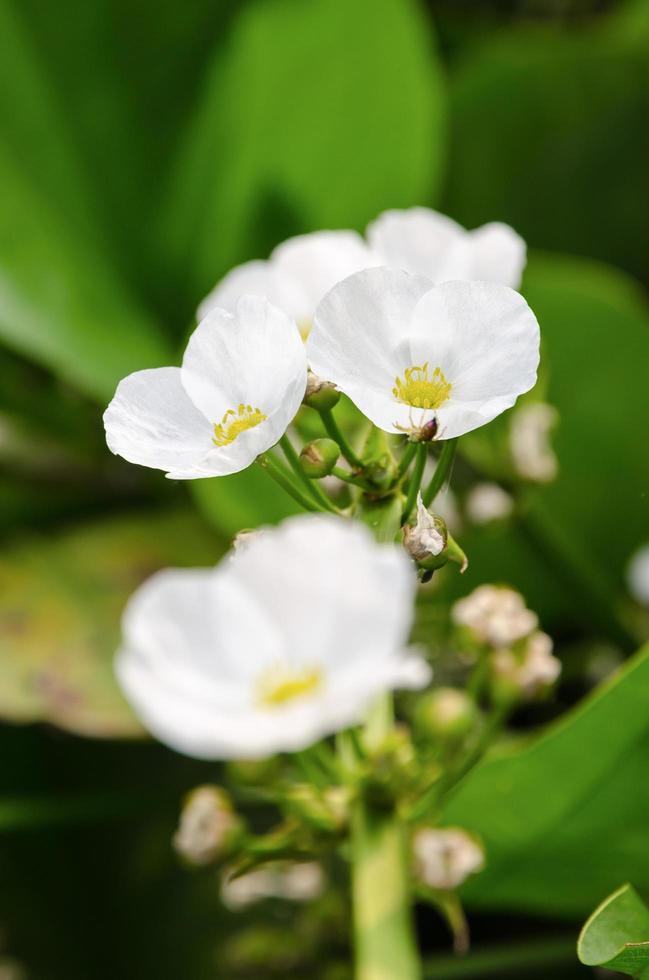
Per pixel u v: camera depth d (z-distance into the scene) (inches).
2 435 38.9
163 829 34.8
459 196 39.9
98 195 38.7
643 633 34.1
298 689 20.1
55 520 38.1
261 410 21.3
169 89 38.4
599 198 39.9
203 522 37.4
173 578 20.3
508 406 20.9
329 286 23.8
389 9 36.4
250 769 24.2
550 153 39.9
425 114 37.6
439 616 31.8
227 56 37.8
